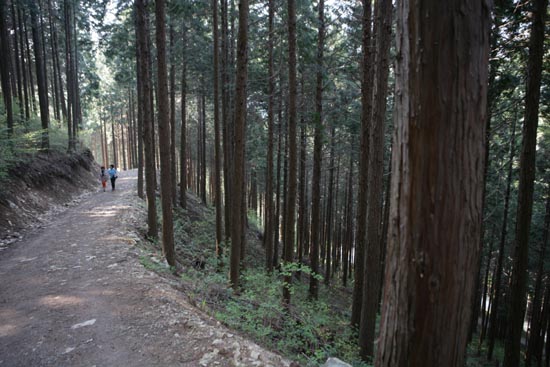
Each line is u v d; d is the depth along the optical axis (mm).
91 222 11727
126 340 4227
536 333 13961
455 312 1570
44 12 22922
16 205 11602
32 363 3801
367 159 8070
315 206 11781
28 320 4840
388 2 6270
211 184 34719
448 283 1538
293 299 9852
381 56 6430
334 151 18344
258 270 12930
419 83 1542
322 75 11266
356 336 7902
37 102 24609
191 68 17359
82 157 23562
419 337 1587
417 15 1547
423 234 1548
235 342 4176
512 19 7258
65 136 22375
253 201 31344
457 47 1471
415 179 1568
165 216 8305
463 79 1479
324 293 16219
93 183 22047
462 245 1541
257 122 16141
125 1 14414
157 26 7773
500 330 20359
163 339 4223
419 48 1540
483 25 1518
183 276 7547
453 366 1611
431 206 1524
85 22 25703
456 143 1492
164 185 8242
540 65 5684
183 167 18781
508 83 8438
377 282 6801
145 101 10203
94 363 3764
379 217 6754
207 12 14891
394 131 1740
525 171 5891
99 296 5570
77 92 28297
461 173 1508
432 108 1506
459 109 1483
